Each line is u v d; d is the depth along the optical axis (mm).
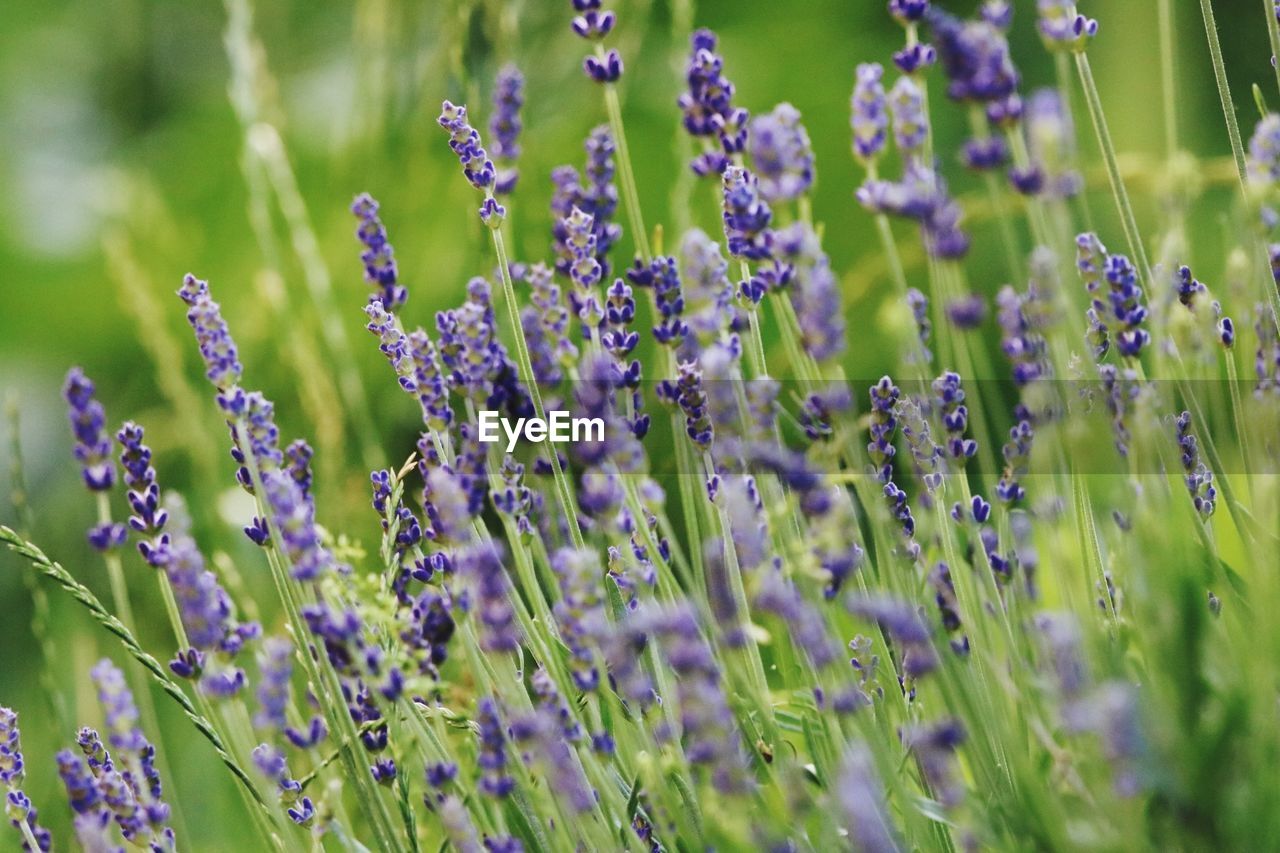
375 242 956
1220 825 810
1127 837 797
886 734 892
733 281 972
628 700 879
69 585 890
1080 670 816
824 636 808
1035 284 821
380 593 917
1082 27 891
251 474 873
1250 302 856
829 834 841
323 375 1281
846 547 819
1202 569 862
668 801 850
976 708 843
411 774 943
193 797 1163
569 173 998
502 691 855
